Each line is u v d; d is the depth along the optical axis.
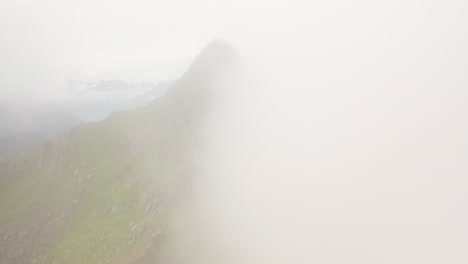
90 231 107.31
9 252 125.69
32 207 144.75
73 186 143.12
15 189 165.00
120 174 129.62
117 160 141.25
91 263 92.06
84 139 162.25
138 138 139.88
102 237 99.69
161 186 102.12
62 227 122.81
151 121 143.50
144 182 111.69
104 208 116.56
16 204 153.50
